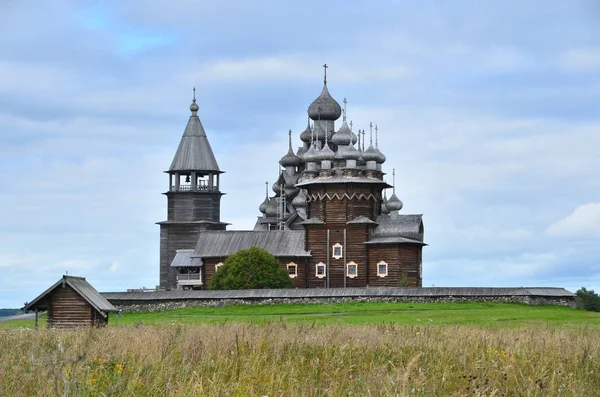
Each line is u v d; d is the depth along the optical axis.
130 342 41.75
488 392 30.11
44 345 42.34
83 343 41.22
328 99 176.38
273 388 31.52
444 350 40.59
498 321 85.25
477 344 41.56
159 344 39.56
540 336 46.69
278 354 39.28
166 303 118.50
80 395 27.33
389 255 140.62
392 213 157.25
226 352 39.06
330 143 175.62
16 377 31.20
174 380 32.59
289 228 161.12
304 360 37.94
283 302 116.25
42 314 123.00
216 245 150.75
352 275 142.50
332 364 36.16
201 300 118.19
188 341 41.09
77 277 80.81
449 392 30.70
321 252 144.25
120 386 30.09
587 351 38.59
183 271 159.62
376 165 149.12
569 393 30.58
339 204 143.88
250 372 34.50
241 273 132.75
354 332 48.38
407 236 142.00
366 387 29.97
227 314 107.88
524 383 30.95
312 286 144.00
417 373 34.47
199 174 180.25
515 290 114.56
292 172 178.50
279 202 166.50
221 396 29.34
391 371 36.12
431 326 60.03
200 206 176.75
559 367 34.59
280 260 144.75
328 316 95.62
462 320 86.69
